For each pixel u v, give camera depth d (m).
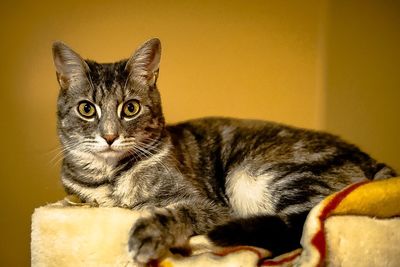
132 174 1.30
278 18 1.97
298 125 2.03
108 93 1.27
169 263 0.96
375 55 1.98
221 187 1.47
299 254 0.99
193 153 1.48
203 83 1.93
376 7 1.95
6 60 1.75
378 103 2.00
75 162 1.32
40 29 1.77
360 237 0.97
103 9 1.81
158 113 1.37
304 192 1.31
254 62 1.97
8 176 1.80
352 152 1.43
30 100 1.79
